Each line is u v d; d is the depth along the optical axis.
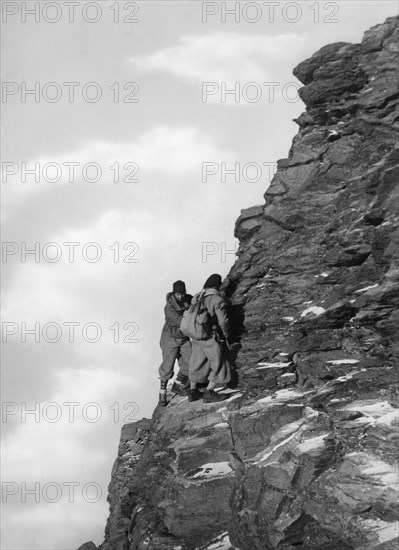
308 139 16.33
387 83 15.43
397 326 13.55
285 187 16.31
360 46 16.03
